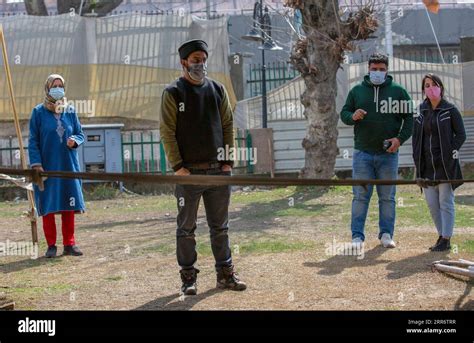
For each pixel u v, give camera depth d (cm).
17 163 1880
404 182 434
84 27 1928
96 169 1848
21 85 1891
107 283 755
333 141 1644
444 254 857
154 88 1944
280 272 779
